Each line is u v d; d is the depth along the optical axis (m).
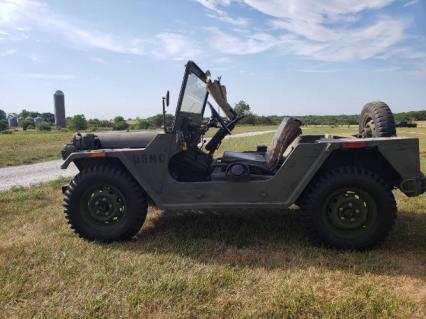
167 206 4.01
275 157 4.18
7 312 2.72
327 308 2.66
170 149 4.03
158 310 2.69
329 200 3.79
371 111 4.30
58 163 12.65
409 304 2.73
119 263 3.47
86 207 4.16
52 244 4.01
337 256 3.63
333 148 3.73
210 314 2.64
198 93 4.64
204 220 4.77
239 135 28.19
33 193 6.64
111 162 4.29
